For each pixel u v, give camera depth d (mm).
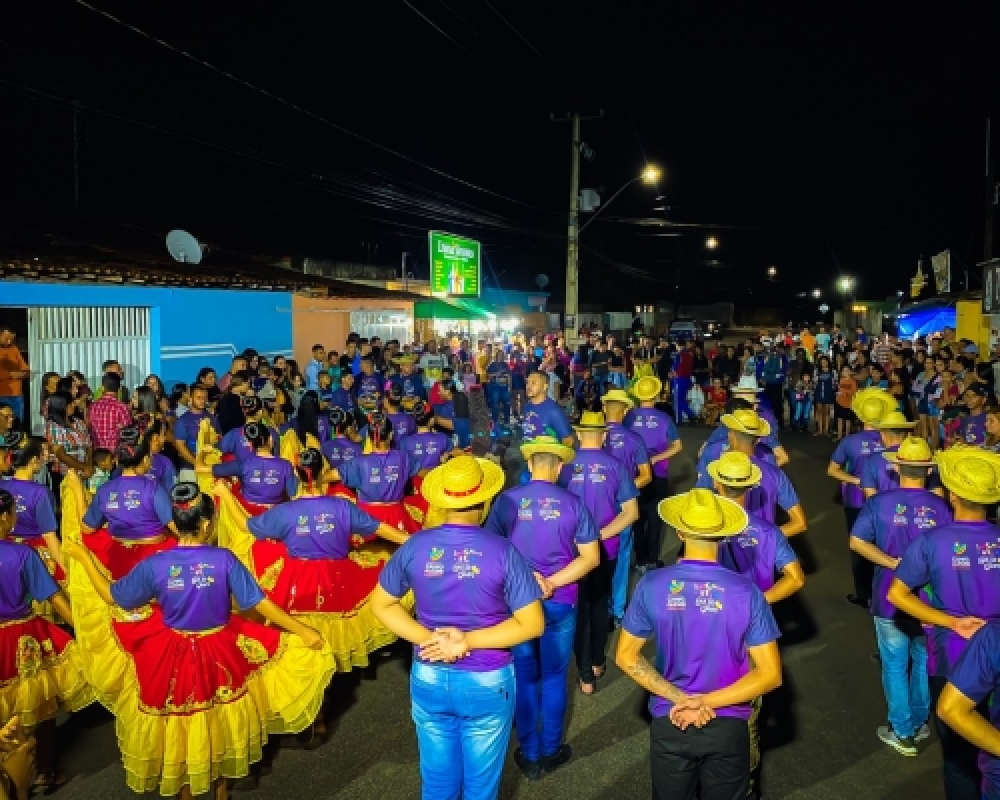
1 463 6086
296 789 5020
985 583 4164
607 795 4969
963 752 3984
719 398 21500
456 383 17203
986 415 9836
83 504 6477
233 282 16453
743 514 3910
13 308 12273
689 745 3635
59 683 5020
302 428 10227
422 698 3908
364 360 14555
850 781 5133
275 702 4945
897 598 4391
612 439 7621
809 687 6465
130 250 17203
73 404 9422
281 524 5930
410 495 7555
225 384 12203
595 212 28250
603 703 6188
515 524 5105
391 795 4953
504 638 3812
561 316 41656
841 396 18562
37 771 5000
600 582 6551
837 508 12383
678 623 3643
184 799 4633
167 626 4547
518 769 5277
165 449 10633
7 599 4754
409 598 6559
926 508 5258
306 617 5938
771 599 4684
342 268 26906
